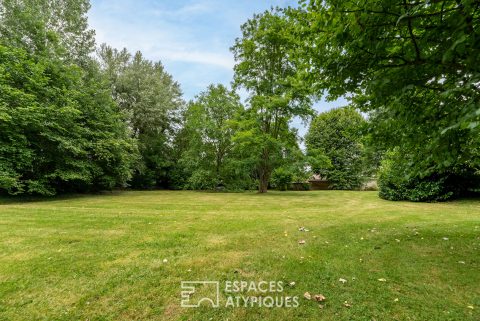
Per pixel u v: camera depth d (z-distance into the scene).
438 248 3.92
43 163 11.66
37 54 12.16
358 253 3.69
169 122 24.78
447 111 2.57
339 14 2.55
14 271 2.91
